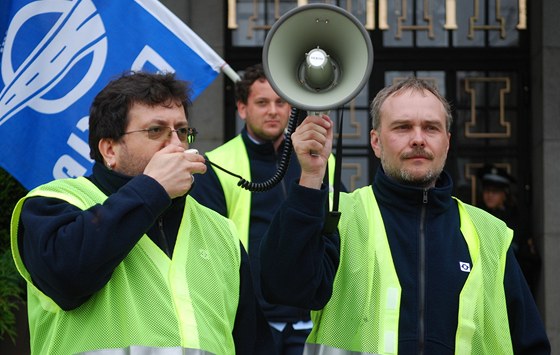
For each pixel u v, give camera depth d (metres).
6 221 8.63
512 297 5.17
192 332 4.39
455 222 5.23
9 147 6.84
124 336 4.34
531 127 10.17
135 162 4.60
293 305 4.82
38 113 6.88
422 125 5.14
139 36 6.96
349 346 4.97
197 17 9.95
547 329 9.77
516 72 10.23
